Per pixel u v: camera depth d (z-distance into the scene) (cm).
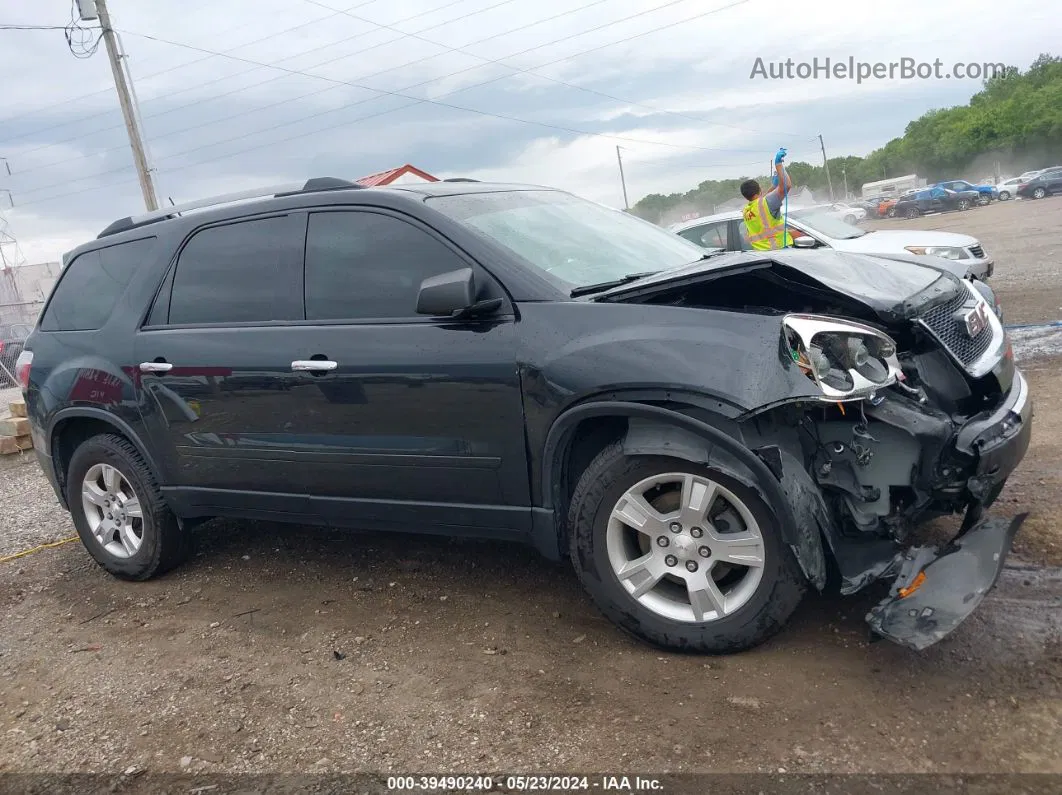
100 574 511
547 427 338
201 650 391
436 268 371
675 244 457
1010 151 7169
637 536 344
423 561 464
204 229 443
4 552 575
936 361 345
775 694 299
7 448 941
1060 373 662
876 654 315
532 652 351
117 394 459
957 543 295
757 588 313
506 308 349
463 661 351
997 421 325
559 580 418
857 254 394
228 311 425
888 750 263
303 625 404
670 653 336
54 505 689
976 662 301
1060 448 496
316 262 401
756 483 302
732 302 347
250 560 498
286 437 405
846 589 301
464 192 413
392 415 373
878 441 322
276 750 305
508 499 360
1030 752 254
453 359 354
